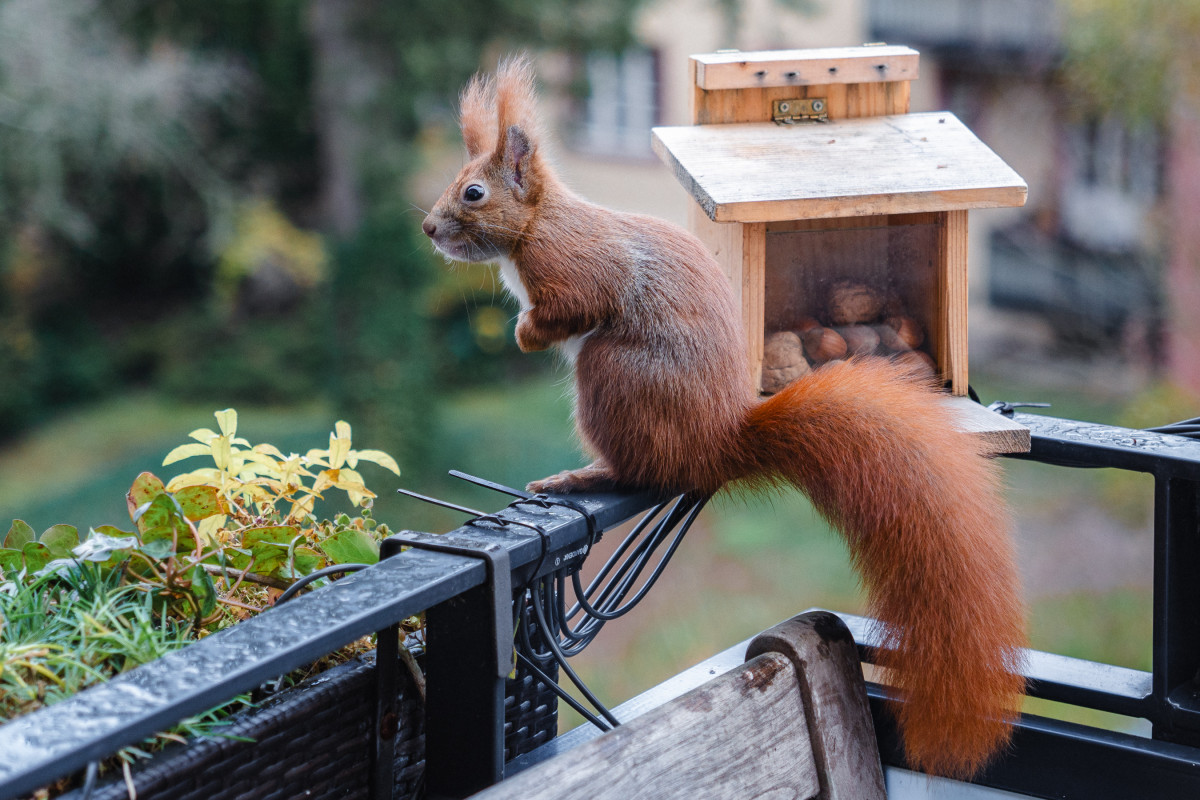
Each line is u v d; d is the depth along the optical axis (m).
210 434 1.95
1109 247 13.34
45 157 12.79
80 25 13.12
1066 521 10.59
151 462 13.39
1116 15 11.31
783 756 1.88
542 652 2.01
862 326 2.61
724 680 1.85
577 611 2.13
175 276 16.31
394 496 13.12
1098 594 9.56
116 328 15.68
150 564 1.66
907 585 1.92
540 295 2.22
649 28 14.53
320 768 1.63
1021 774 2.16
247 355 15.23
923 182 2.29
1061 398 12.91
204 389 14.98
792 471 2.06
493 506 12.74
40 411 14.66
